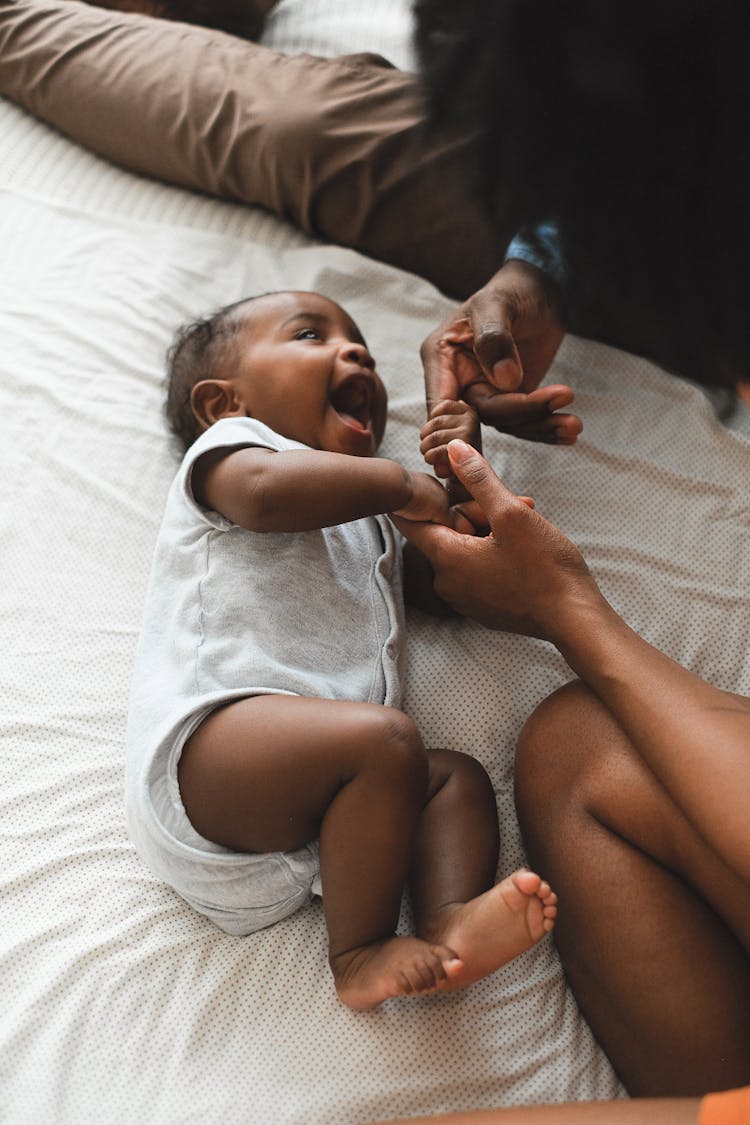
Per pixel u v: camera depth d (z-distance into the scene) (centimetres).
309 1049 89
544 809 94
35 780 106
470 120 62
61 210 153
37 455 131
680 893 87
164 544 107
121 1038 90
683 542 124
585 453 130
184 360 126
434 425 109
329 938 89
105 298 144
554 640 95
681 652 117
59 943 95
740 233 54
